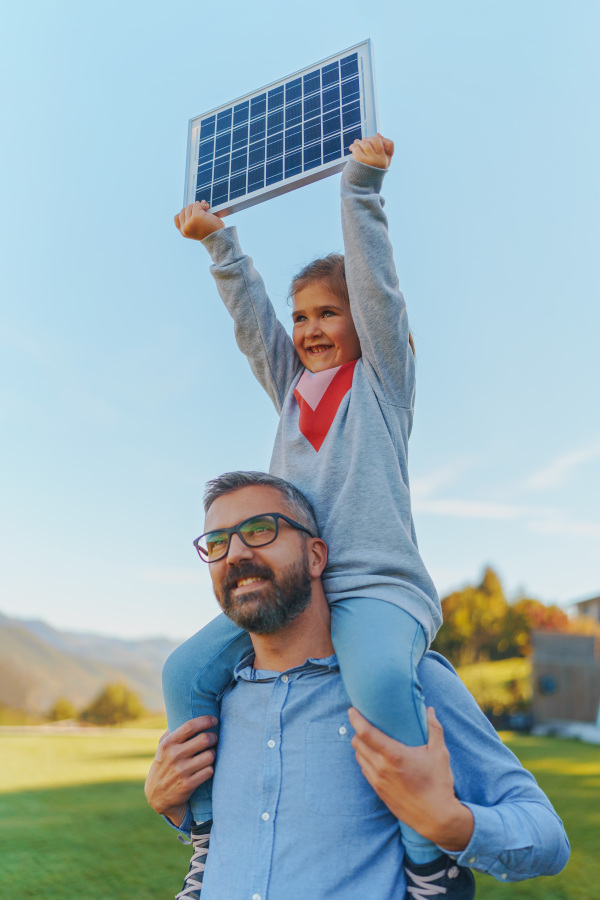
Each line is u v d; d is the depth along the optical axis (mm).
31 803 5676
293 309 1368
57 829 4762
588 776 6750
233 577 989
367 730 876
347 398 1231
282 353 1442
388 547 1070
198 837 1097
